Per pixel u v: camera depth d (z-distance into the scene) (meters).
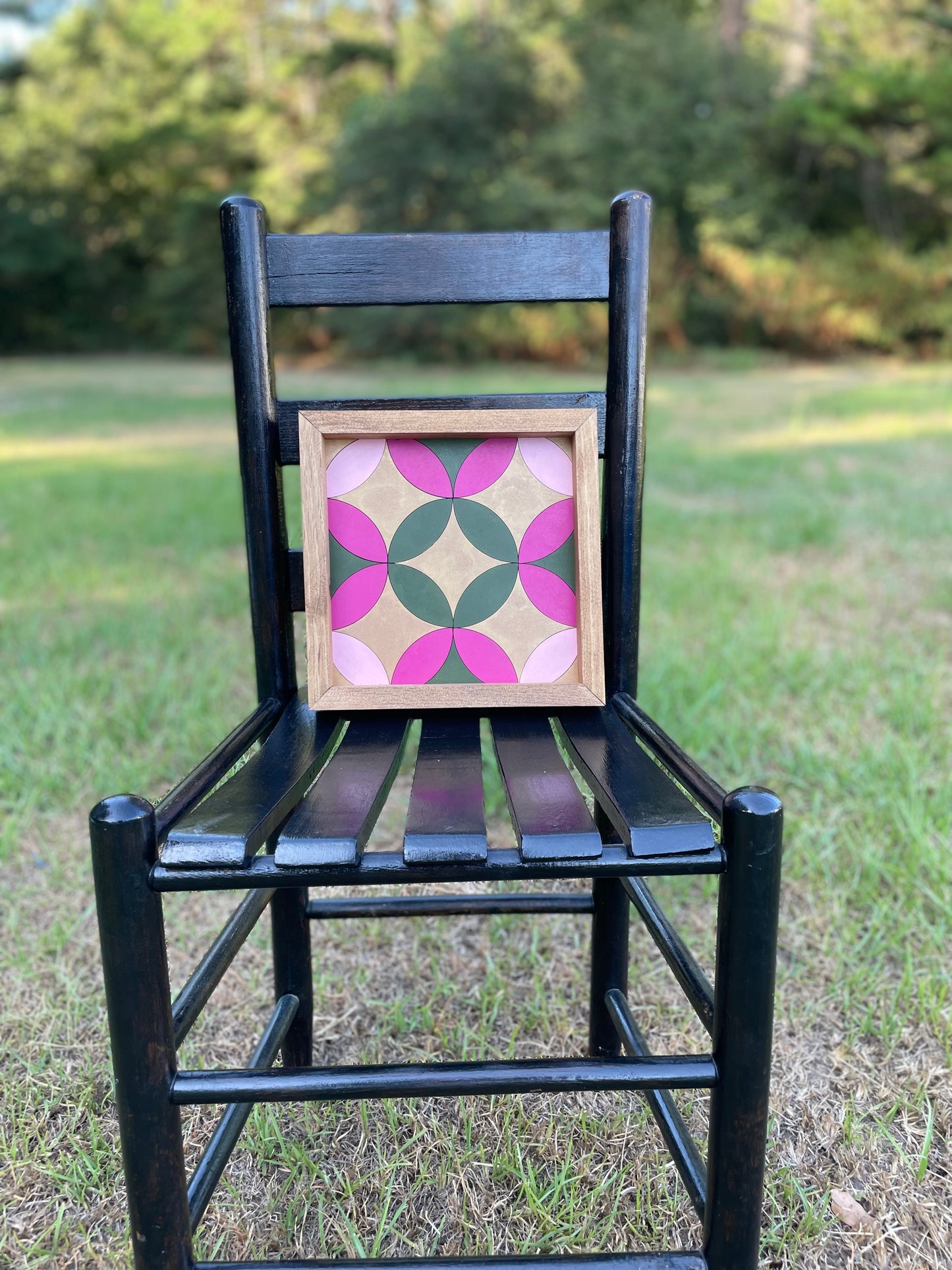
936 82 13.95
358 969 1.57
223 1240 1.09
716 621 3.03
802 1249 1.08
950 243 14.58
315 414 1.18
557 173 14.86
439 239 1.17
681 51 14.50
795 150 15.05
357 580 1.17
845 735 2.24
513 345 15.23
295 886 0.78
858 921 1.64
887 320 14.40
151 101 20.61
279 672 1.20
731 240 14.50
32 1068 1.33
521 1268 0.84
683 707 2.33
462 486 1.19
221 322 18.83
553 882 1.85
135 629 2.98
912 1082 1.32
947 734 2.29
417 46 19.52
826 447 6.46
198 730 2.28
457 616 1.17
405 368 15.03
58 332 20.22
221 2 20.95
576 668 1.16
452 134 15.11
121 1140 0.82
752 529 4.31
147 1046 0.79
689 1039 1.39
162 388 12.20
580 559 1.17
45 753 2.24
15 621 3.09
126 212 20.62
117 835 0.76
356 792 0.88
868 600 3.37
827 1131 1.24
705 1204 0.87
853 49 15.53
